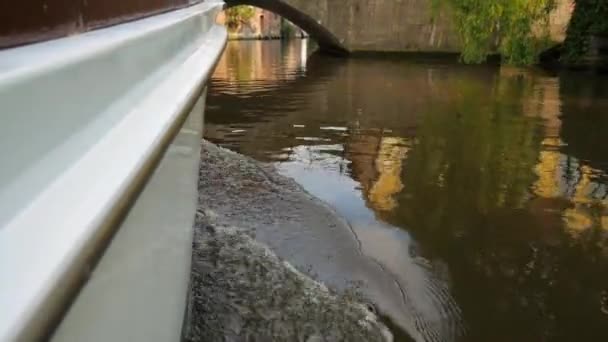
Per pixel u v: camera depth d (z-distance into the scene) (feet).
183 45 7.62
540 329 15.17
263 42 147.95
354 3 84.84
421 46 84.58
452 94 53.98
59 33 4.04
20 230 2.52
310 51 107.86
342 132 39.19
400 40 85.15
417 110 46.62
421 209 23.79
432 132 38.81
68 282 2.56
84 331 3.65
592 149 33.83
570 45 69.62
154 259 5.69
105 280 4.05
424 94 54.34
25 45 3.52
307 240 19.29
